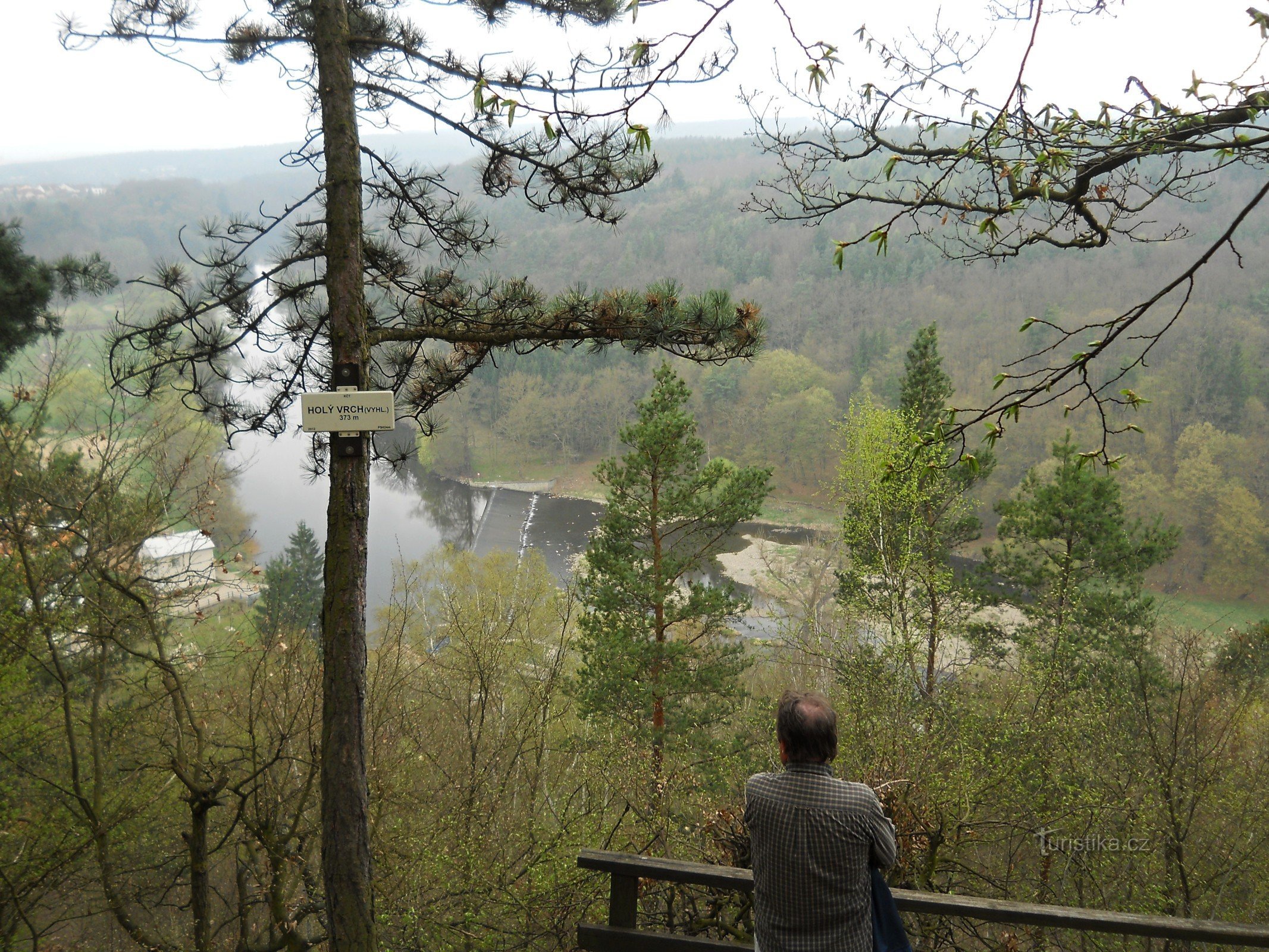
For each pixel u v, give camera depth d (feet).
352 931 15.21
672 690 49.67
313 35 17.37
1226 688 36.99
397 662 29.09
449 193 18.39
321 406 14.70
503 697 37.76
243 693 29.73
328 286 16.19
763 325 18.72
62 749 26.66
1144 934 9.05
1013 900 9.59
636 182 17.15
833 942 7.75
